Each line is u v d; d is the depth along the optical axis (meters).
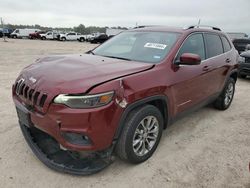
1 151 3.47
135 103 2.95
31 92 2.93
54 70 3.08
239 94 7.28
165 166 3.32
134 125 3.02
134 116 3.02
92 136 2.70
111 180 3.00
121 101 2.79
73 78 2.83
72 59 3.56
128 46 4.12
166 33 4.09
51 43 34.97
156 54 3.69
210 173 3.23
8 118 4.56
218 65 4.70
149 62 3.56
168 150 3.72
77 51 21.36
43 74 3.03
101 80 2.79
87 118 2.63
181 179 3.09
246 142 4.12
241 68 9.46
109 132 2.78
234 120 5.07
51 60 3.58
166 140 4.02
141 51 3.86
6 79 7.84
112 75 2.93
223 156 3.65
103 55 4.07
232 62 5.32
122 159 3.23
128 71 3.10
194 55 3.45
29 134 3.40
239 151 3.82
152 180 3.04
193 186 2.98
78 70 3.05
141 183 2.98
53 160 3.11
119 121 2.83
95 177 3.04
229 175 3.21
